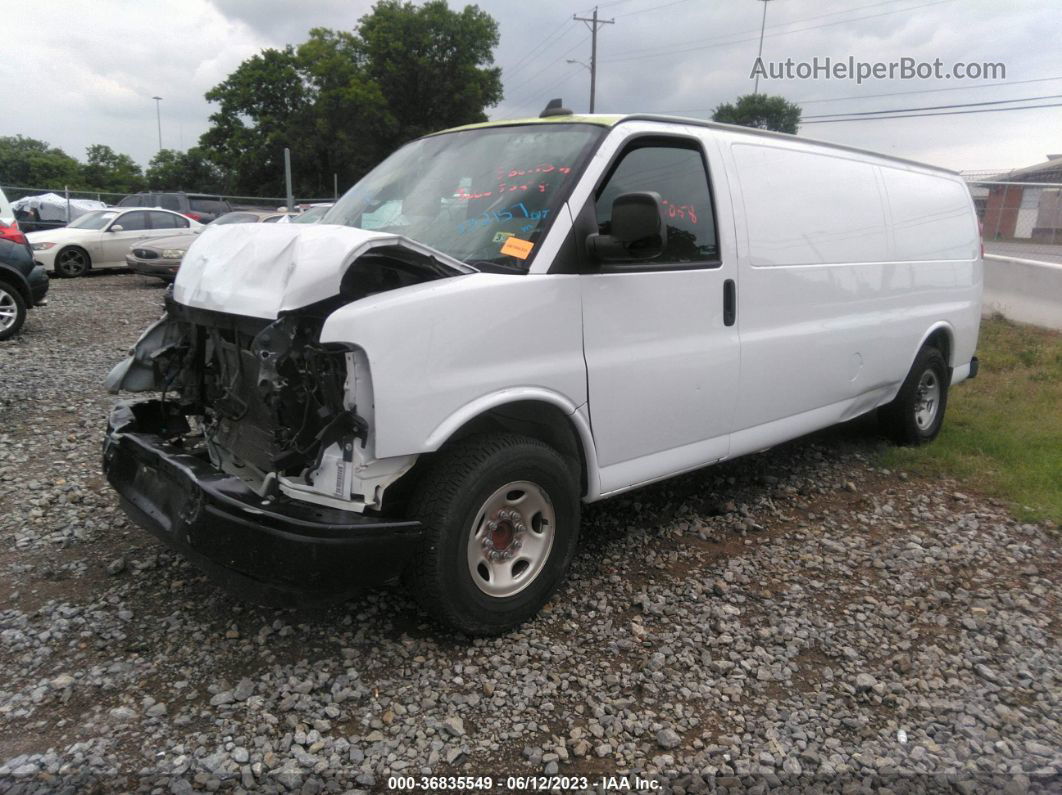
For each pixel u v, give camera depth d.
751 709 2.96
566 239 3.32
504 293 3.11
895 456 5.81
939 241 5.88
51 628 3.28
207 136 53.31
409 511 3.07
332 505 2.95
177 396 4.22
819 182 4.73
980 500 5.19
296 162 47.47
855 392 5.16
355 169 46.53
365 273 3.05
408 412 2.85
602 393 3.50
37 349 9.30
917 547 4.40
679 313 3.80
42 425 6.18
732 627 3.51
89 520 4.35
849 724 2.89
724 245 4.01
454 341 2.96
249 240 3.15
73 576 3.73
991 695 3.10
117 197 29.39
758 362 4.26
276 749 2.63
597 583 3.87
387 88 47.34
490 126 4.08
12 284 9.80
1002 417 6.82
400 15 46.75
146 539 4.13
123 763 2.54
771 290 4.30
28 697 2.85
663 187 3.76
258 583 2.79
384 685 2.99
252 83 51.59
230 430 3.46
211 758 2.57
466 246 3.42
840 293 4.83
